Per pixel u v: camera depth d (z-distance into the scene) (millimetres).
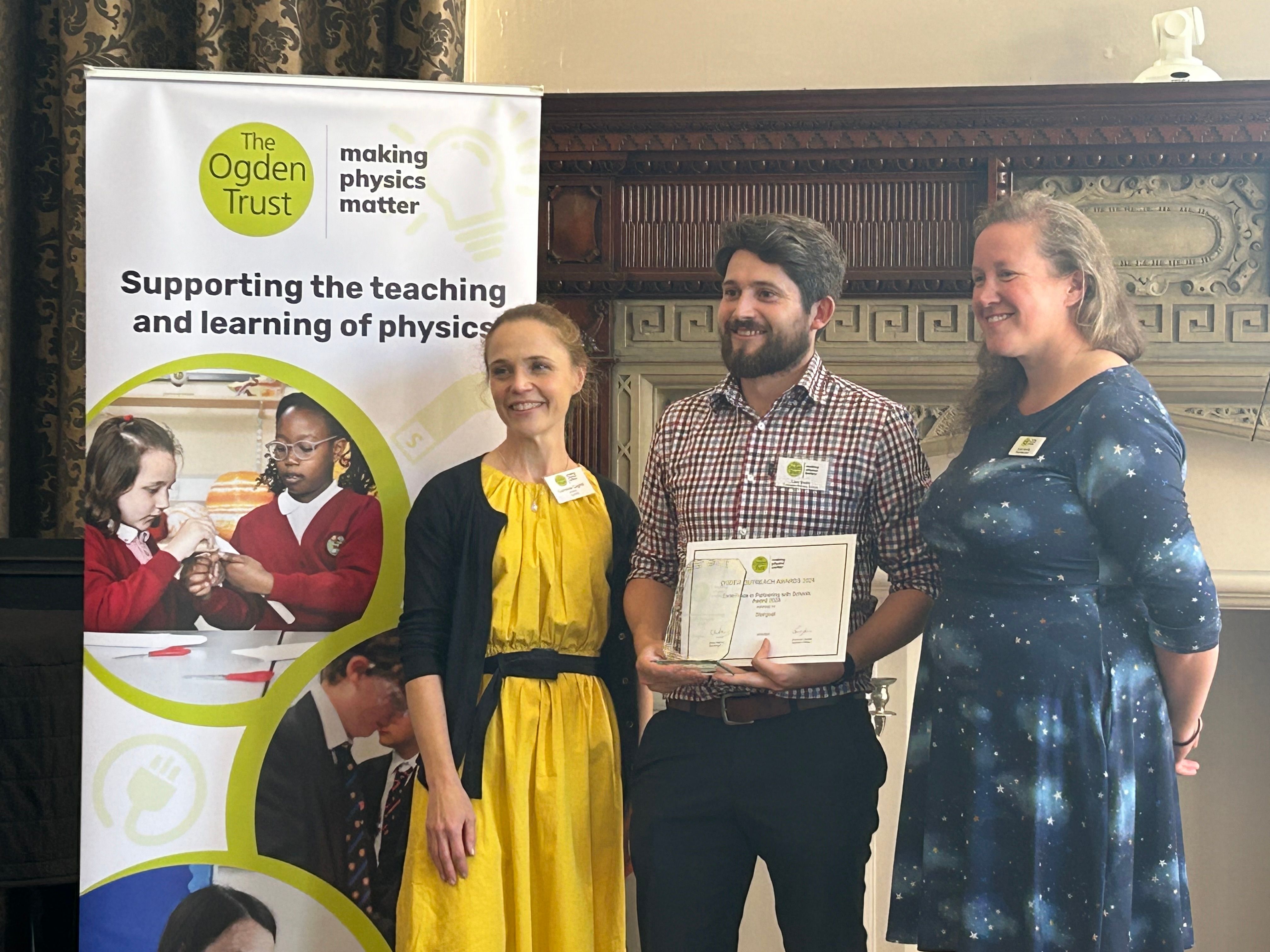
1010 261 2291
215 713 2260
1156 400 2211
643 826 2184
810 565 2107
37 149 3047
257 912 2262
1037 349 2279
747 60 3047
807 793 2102
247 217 2268
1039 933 2145
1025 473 2195
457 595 2172
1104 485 2156
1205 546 2863
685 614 2133
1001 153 2828
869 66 3023
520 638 2178
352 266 2293
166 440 2256
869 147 2854
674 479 2270
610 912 2219
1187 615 2133
